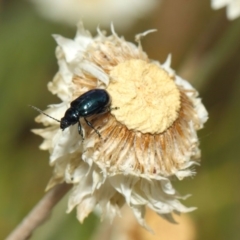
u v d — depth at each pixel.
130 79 0.14
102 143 0.14
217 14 0.19
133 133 0.14
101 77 0.14
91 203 0.14
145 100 0.14
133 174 0.14
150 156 0.14
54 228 0.18
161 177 0.14
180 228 0.17
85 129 0.14
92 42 0.14
